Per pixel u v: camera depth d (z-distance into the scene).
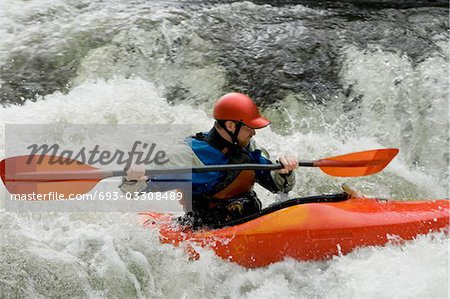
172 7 28.33
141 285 13.22
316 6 30.61
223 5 29.47
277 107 23.77
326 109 23.83
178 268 13.48
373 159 15.57
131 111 22.06
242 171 14.12
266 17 28.44
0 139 19.78
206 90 24.22
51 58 24.42
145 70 24.56
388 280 12.59
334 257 13.38
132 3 28.34
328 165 15.21
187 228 14.30
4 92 22.92
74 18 26.39
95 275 13.06
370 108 23.91
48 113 21.41
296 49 25.89
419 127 23.34
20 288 12.68
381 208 14.14
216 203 14.27
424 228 13.68
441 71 24.62
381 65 25.06
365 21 28.55
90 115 21.47
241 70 24.86
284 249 13.48
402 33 27.30
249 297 13.16
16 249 13.40
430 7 31.05
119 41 25.22
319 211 13.67
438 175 22.27
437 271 12.64
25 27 25.64
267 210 14.18
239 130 13.84
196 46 25.61
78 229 14.56
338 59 25.50
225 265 13.51
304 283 13.20
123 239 13.90
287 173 14.53
